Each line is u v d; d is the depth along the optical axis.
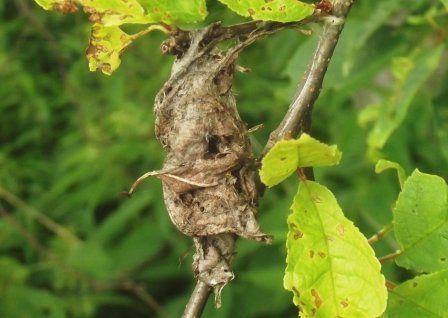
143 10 0.54
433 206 0.57
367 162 1.08
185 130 0.54
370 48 0.79
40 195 1.48
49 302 1.30
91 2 0.54
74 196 1.39
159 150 1.33
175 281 1.43
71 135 1.43
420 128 1.02
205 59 0.54
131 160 1.35
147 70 1.40
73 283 1.32
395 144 0.98
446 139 0.85
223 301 1.20
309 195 0.54
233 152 0.54
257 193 0.54
